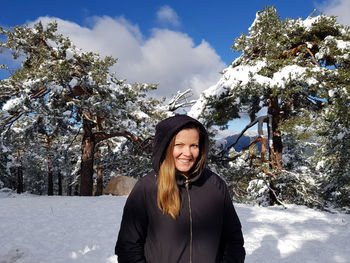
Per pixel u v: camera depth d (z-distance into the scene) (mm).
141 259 1461
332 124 14461
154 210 1448
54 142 30641
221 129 16500
